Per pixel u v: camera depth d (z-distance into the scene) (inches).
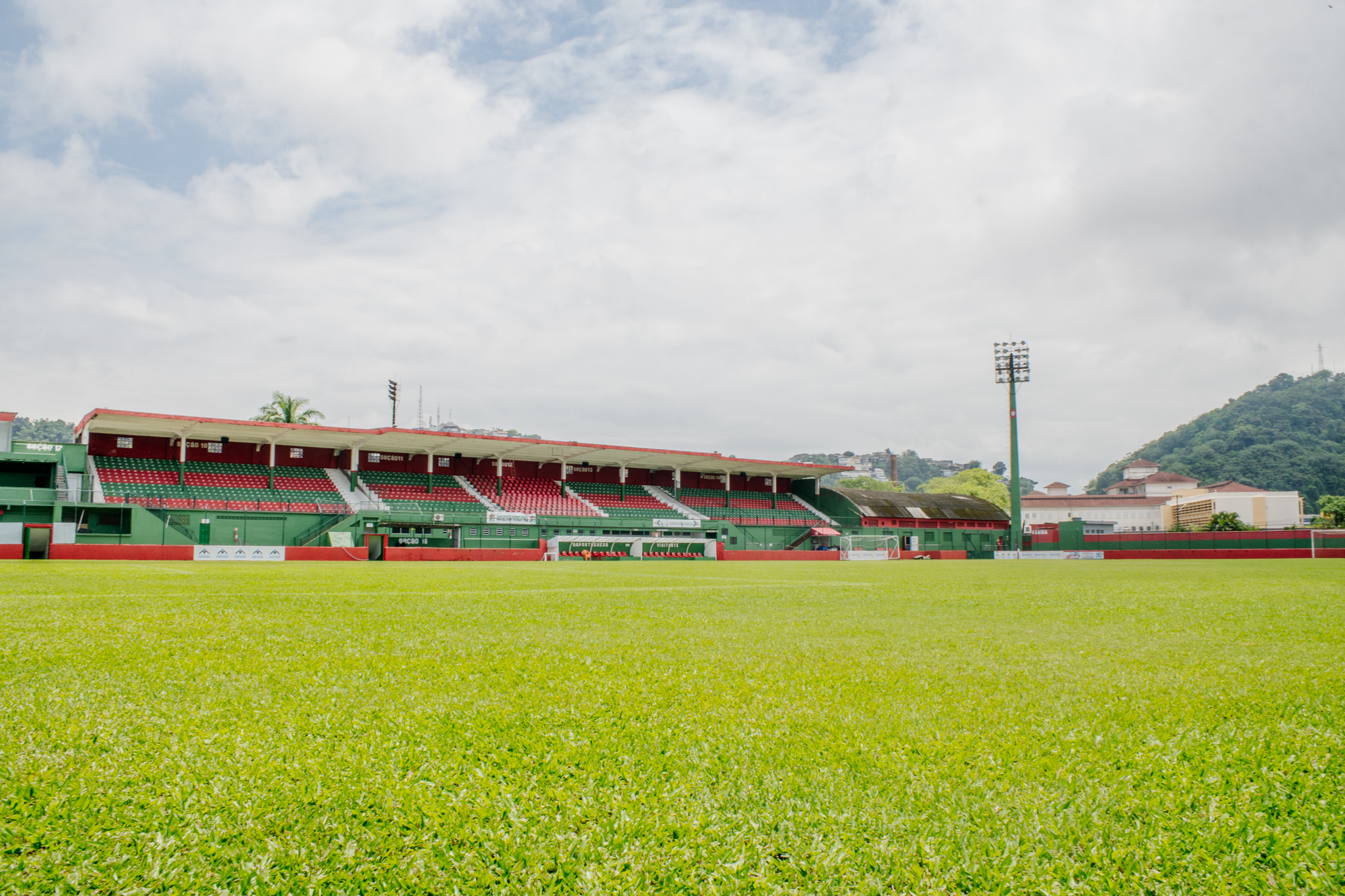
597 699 171.9
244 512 1740.9
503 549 1772.9
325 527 1820.9
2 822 99.3
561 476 2464.3
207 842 95.7
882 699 174.4
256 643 261.9
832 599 516.7
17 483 1702.8
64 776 115.8
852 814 105.4
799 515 2694.4
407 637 284.5
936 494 3105.3
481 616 374.3
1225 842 97.6
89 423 1717.5
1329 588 663.1
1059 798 111.6
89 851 92.8
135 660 220.2
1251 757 129.3
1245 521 4089.6
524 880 88.3
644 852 94.6
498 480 2290.8
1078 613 409.4
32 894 82.7
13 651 234.4
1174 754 131.6
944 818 104.7
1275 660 238.2
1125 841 98.0
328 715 153.6
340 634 289.7
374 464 2145.7
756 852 94.9
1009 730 146.9
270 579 749.9
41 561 1245.1
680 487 2667.3
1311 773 121.6
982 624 352.2
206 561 1450.5
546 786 115.0
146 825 99.7
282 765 122.0
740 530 2440.9
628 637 290.7
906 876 89.3
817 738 140.0
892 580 855.1
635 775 119.7
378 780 116.0
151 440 1859.0
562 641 276.5
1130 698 176.6
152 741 134.1
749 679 199.8
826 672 212.2
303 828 99.8
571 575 954.1
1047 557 2444.6
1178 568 1411.2
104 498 1635.1
